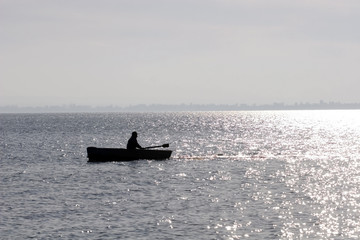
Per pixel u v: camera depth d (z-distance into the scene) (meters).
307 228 45.91
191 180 73.50
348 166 93.31
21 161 100.19
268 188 67.06
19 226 46.38
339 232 44.66
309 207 54.59
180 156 107.94
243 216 50.22
